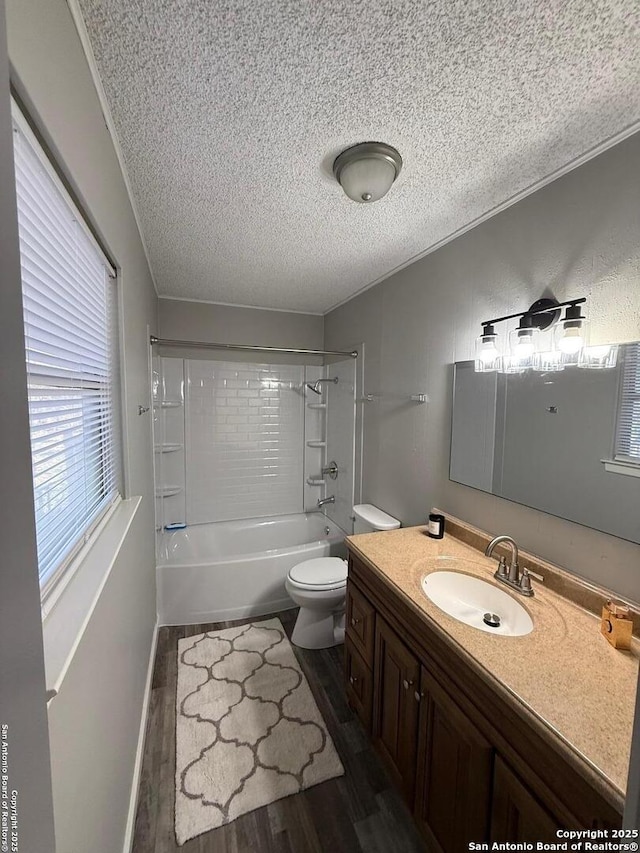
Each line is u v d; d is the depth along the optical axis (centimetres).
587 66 83
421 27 75
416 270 198
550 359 124
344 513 285
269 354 317
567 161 117
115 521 112
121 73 86
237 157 117
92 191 87
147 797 128
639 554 101
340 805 126
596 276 111
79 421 90
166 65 84
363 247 185
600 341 110
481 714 89
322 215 153
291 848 114
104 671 94
